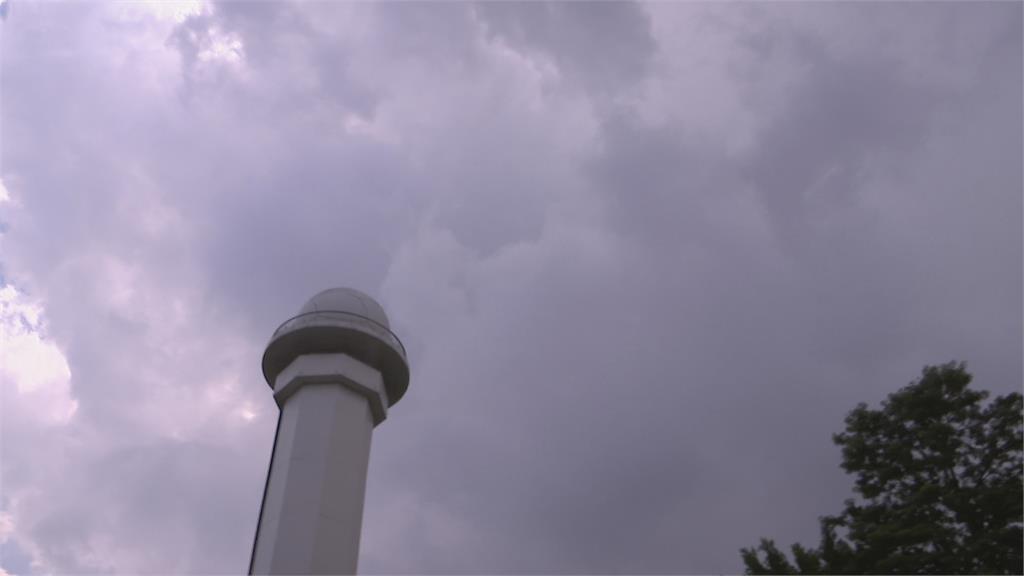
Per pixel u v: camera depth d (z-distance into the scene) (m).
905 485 36.62
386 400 43.94
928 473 36.44
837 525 36.16
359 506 39.34
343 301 44.44
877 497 36.66
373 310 44.81
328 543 37.09
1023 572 33.09
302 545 36.62
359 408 41.69
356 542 38.56
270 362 43.72
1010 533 33.19
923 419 37.59
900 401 38.22
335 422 40.38
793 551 32.19
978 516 34.41
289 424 40.94
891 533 33.09
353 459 40.00
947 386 37.72
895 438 37.72
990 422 36.81
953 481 35.97
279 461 40.12
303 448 39.44
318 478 38.53
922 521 34.50
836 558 33.16
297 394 41.72
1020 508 33.75
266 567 36.34
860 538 34.59
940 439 36.38
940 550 33.66
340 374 41.41
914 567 32.75
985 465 36.03
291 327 43.06
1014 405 36.75
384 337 43.34
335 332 42.59
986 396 37.44
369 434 41.97
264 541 37.75
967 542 33.97
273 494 39.00
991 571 33.12
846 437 38.22
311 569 36.12
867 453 37.44
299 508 37.62
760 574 32.12
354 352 43.31
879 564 32.56
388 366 43.81
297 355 43.31
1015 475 35.53
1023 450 35.97
